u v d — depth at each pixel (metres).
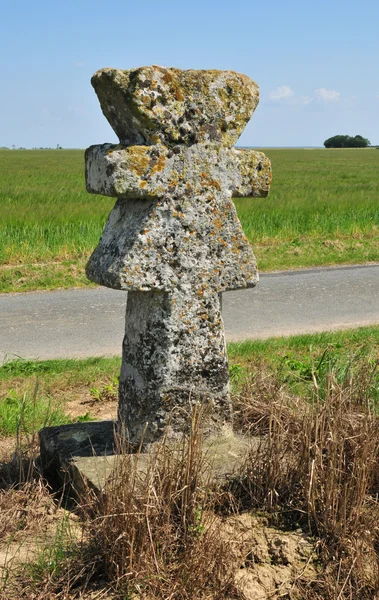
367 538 3.93
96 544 3.71
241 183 4.70
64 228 16.89
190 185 4.51
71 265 14.31
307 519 4.09
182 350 4.59
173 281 4.50
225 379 4.77
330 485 4.04
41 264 14.47
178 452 4.05
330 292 12.48
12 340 9.36
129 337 4.73
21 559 3.78
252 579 3.68
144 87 4.30
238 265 4.70
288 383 6.63
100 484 4.11
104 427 5.07
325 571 3.76
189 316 4.59
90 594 3.51
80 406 6.64
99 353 8.83
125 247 4.41
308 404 5.08
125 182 4.31
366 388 5.22
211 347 4.69
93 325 10.22
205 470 4.13
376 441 4.48
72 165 64.56
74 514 4.25
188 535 3.74
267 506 4.18
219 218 4.62
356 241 17.73
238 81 4.62
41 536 4.03
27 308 11.22
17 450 4.92
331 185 35.00
